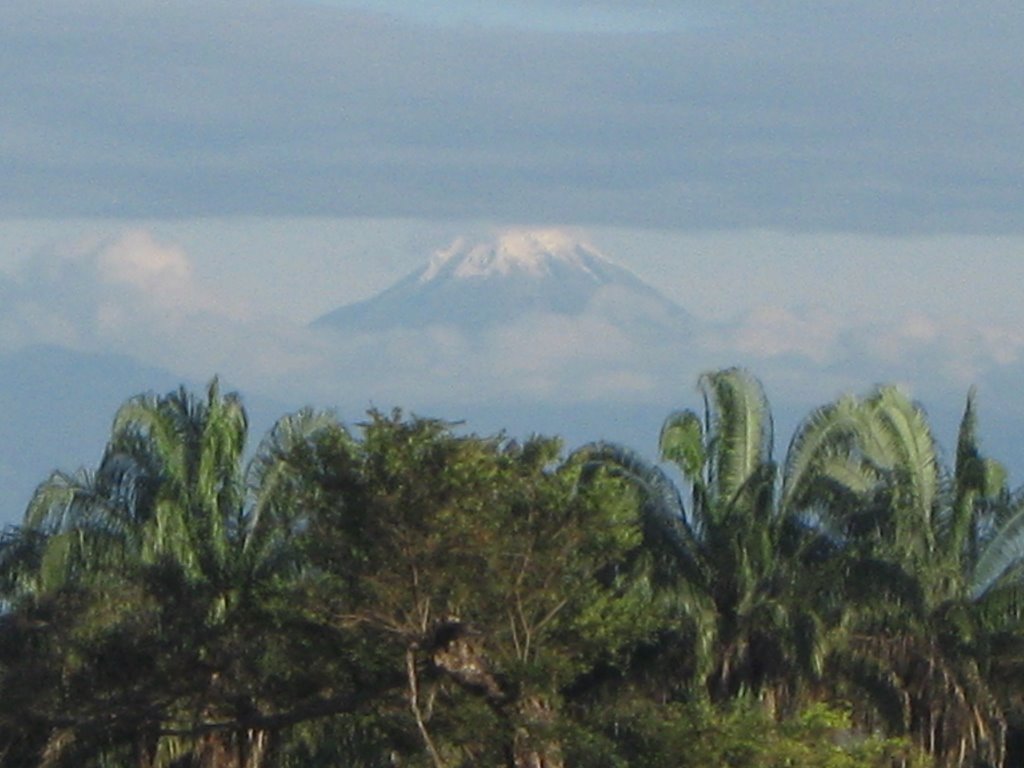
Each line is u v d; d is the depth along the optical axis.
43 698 67.69
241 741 83.06
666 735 63.28
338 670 65.00
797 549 86.44
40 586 81.56
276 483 78.56
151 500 84.06
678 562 80.94
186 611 68.75
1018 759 94.06
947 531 90.81
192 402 86.81
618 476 80.81
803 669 83.25
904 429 90.31
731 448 88.00
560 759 61.81
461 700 62.28
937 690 87.12
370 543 60.22
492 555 59.97
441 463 59.94
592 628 62.66
